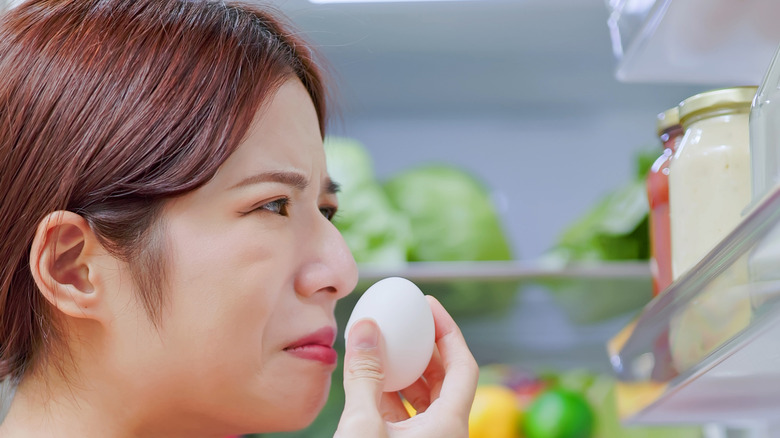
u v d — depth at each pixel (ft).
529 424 4.55
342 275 2.32
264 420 2.26
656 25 2.36
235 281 2.15
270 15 2.57
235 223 2.17
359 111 5.44
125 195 2.13
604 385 4.69
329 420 4.72
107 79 2.19
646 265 4.08
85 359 2.24
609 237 4.62
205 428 2.32
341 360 4.78
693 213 2.16
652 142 5.26
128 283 2.16
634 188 4.70
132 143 2.12
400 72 5.13
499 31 4.70
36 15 2.40
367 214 4.76
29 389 2.34
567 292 4.42
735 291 1.66
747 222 1.51
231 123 2.13
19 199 2.22
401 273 4.17
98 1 2.36
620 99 5.27
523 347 5.14
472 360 2.37
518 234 5.34
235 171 2.16
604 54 4.91
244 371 2.19
